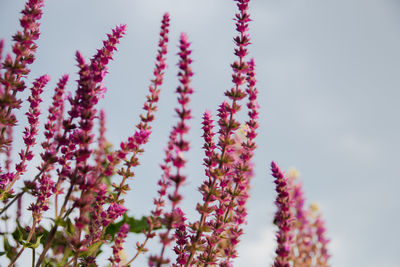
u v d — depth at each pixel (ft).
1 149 2.33
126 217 2.47
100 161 2.26
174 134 2.27
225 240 2.41
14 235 2.40
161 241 2.17
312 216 2.08
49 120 2.43
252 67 2.42
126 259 2.37
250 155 2.37
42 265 2.27
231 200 2.33
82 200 2.22
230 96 2.36
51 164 2.35
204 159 2.38
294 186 2.14
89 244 2.33
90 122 2.25
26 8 2.37
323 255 2.06
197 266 2.32
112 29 2.38
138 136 2.34
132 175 2.38
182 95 2.22
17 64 2.31
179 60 2.25
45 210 2.35
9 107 2.33
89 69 2.33
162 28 2.44
